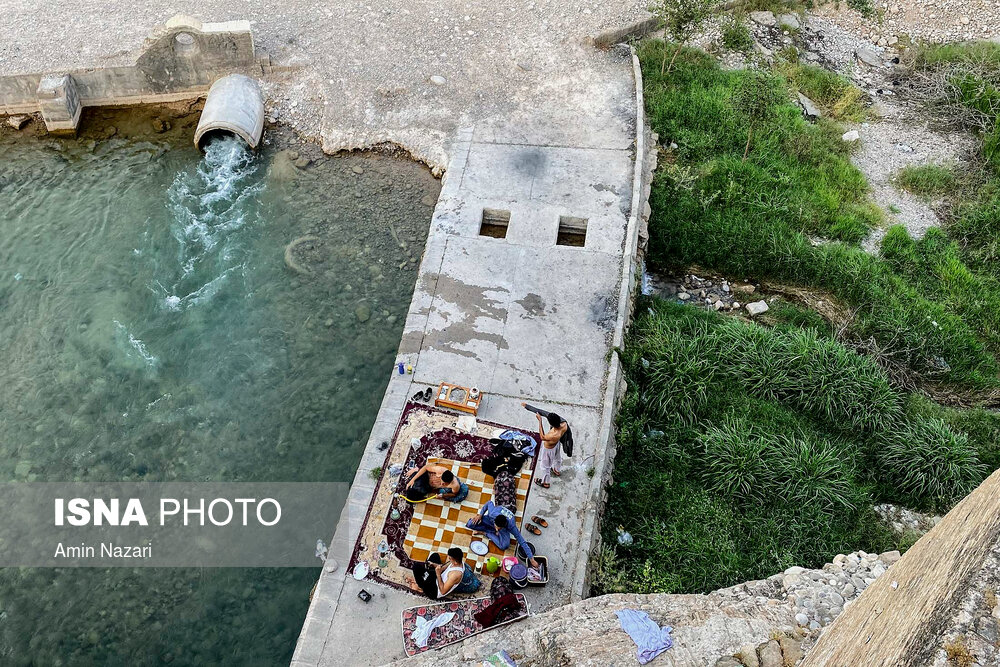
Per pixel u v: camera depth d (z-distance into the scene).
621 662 7.20
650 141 15.86
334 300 13.29
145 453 11.45
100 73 16.11
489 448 10.95
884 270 14.26
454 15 18.34
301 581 10.19
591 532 10.11
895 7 19.89
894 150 16.89
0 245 14.05
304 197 14.93
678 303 13.72
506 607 9.06
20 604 9.98
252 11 18.16
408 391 11.59
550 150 15.32
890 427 11.92
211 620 9.88
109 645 9.68
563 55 17.48
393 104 16.30
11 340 12.72
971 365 13.21
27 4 17.97
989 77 17.95
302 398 12.05
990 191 15.76
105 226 14.40
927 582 5.90
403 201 14.88
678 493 11.01
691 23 18.16
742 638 7.40
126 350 12.59
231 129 15.18
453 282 12.99
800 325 13.69
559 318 12.57
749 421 11.90
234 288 13.48
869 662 5.73
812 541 10.66
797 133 16.47
